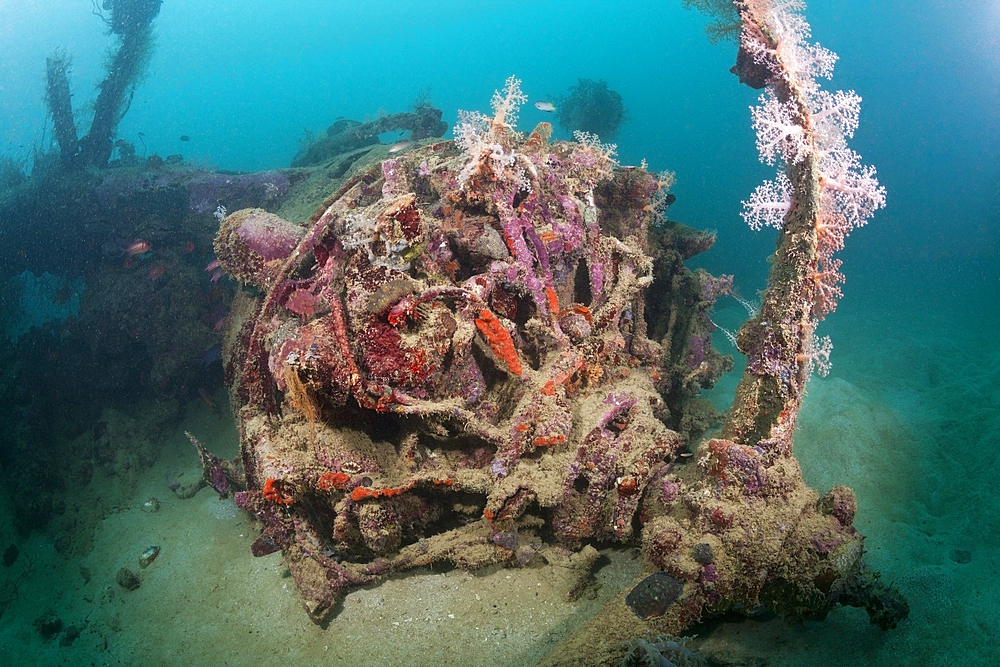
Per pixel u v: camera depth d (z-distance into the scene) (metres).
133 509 6.43
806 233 3.30
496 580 4.00
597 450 3.81
